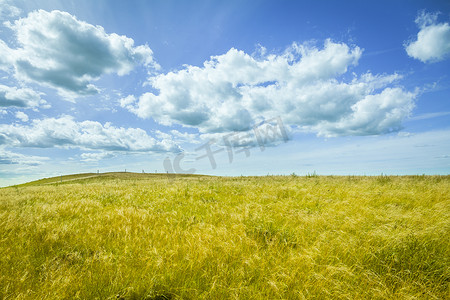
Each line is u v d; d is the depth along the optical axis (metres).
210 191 10.96
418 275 3.25
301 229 4.85
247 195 9.41
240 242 4.17
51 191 14.95
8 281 3.13
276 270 3.30
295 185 11.76
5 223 5.92
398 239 3.88
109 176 49.56
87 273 3.32
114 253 4.21
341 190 9.59
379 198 7.86
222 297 2.84
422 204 6.93
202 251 3.75
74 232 5.21
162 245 4.33
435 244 3.91
